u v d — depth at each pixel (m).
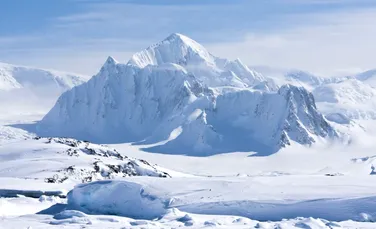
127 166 181.25
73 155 193.62
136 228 66.81
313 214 77.12
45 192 127.56
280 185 89.19
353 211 75.81
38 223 73.06
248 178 95.62
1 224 72.31
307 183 89.69
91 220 73.62
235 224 69.31
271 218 78.38
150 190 92.25
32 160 182.00
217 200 84.31
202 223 69.62
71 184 145.25
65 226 69.12
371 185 87.06
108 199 95.25
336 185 87.62
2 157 197.00
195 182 94.06
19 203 109.00
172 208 79.88
